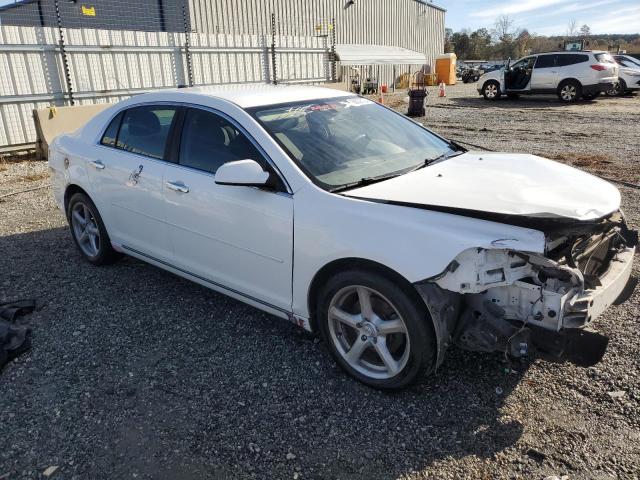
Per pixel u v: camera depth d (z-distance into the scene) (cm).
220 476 248
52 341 368
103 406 299
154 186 395
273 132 339
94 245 493
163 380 322
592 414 279
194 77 1591
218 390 311
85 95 1307
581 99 2095
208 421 285
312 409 293
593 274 297
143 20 2112
